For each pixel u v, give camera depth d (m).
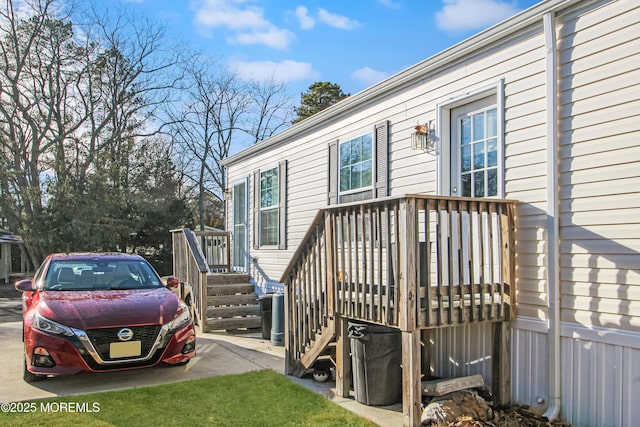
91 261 6.42
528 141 4.41
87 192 18.30
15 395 4.69
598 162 3.87
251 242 10.31
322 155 7.78
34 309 5.13
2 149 18.77
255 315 8.91
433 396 4.31
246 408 4.36
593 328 3.85
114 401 4.49
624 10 3.75
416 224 3.93
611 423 3.71
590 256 3.90
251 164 10.43
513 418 4.05
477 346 4.83
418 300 3.93
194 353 5.55
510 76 4.61
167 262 21.38
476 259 4.98
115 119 22.34
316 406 4.45
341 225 4.76
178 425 3.94
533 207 4.33
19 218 18.28
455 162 5.34
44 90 19.81
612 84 3.80
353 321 5.27
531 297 4.29
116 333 4.91
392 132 6.20
